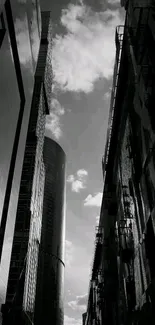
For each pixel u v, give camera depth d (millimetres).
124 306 35812
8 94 34562
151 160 24109
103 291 50125
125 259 32812
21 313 100375
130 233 33312
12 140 37438
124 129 37812
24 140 45594
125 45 34188
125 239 35250
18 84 43062
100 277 62781
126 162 36938
